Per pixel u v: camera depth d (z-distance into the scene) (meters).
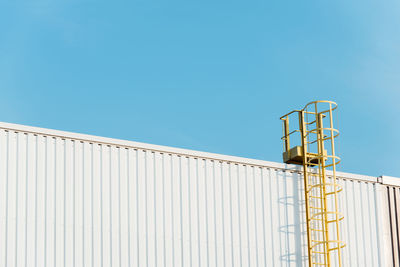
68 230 23.22
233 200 26.52
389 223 29.83
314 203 28.14
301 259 27.42
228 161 26.78
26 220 22.70
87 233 23.48
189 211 25.48
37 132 23.55
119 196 24.31
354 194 29.30
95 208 23.81
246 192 26.88
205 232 25.61
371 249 29.05
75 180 23.73
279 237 27.17
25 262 22.38
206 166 26.25
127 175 24.62
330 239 28.19
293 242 27.42
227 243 25.97
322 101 28.47
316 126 28.53
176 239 24.95
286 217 27.55
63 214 23.28
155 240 24.55
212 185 26.19
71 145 23.97
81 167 23.95
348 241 28.59
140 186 24.75
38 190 23.11
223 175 26.56
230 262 25.86
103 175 24.22
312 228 27.75
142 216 24.53
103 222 23.81
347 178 29.27
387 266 29.23
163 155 25.47
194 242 25.28
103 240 23.67
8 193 22.66
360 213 29.20
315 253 27.53
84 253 23.28
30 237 22.62
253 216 26.80
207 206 25.89
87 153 24.16
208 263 25.39
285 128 29.20
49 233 22.92
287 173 28.05
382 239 29.44
